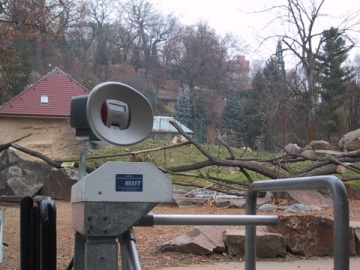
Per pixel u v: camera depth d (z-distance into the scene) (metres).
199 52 47.81
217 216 2.36
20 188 13.05
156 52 47.72
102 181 1.88
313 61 26.45
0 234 5.76
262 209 9.63
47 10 19.70
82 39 44.75
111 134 2.03
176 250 6.54
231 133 33.44
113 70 45.69
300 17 26.16
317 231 6.83
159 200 1.93
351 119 38.72
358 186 13.04
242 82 46.56
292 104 23.75
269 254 6.67
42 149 29.34
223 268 5.96
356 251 6.97
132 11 61.47
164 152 18.84
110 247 1.88
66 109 30.39
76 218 2.04
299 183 2.32
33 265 2.52
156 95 46.06
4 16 19.09
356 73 39.00
